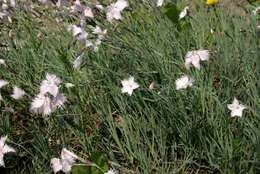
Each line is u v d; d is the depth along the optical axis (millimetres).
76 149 824
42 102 736
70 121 807
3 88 884
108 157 789
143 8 1083
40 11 1195
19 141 816
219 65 882
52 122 810
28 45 1004
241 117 740
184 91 807
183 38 958
